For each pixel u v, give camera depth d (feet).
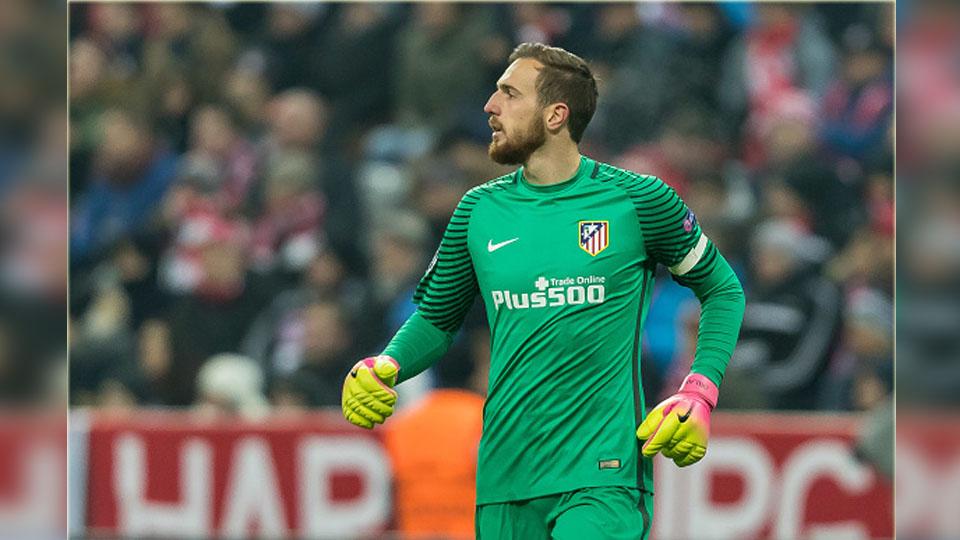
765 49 140.77
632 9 141.69
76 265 138.82
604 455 52.65
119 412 113.91
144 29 147.54
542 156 54.44
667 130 138.10
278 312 132.98
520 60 55.01
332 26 146.00
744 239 131.34
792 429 108.37
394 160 140.36
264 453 111.14
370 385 53.93
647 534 53.16
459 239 55.52
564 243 53.52
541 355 53.36
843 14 141.90
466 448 100.83
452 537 100.68
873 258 131.75
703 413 52.31
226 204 139.33
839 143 137.59
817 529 107.86
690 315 121.90
